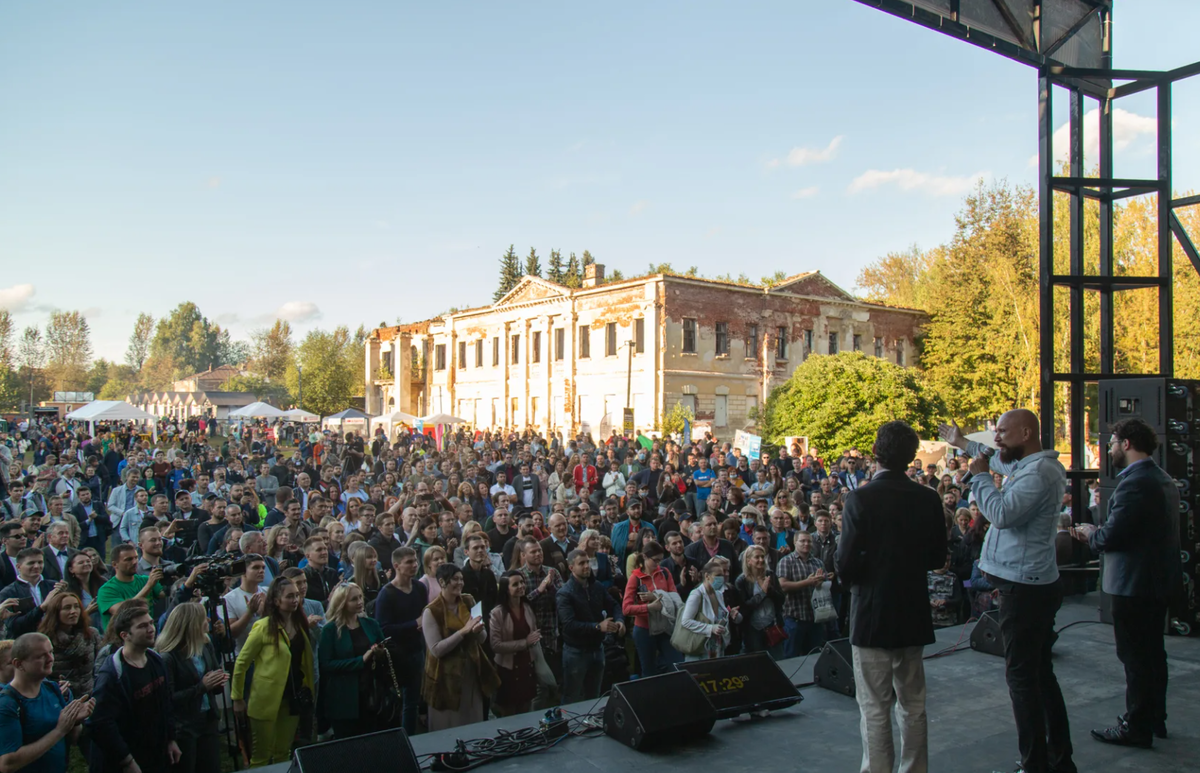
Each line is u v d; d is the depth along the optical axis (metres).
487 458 22.44
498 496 10.85
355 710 6.09
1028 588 4.40
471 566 7.66
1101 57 8.91
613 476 18.20
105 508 13.98
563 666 7.46
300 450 29.97
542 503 17.02
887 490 4.11
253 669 6.07
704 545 9.16
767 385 40.44
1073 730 5.39
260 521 12.65
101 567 8.14
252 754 6.01
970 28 7.86
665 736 5.13
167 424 49.81
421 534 9.44
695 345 40.97
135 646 5.15
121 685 5.07
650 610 7.78
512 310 48.88
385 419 40.84
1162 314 8.41
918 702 4.14
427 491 11.42
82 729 5.76
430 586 7.25
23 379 100.88
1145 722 5.08
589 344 43.84
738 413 42.28
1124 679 6.43
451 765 4.86
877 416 31.33
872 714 4.08
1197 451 7.71
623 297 41.69
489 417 50.56
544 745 5.19
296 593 6.16
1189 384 7.66
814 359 33.69
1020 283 41.59
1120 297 27.25
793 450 24.31
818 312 45.78
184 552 9.62
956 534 9.88
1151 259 26.36
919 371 48.12
